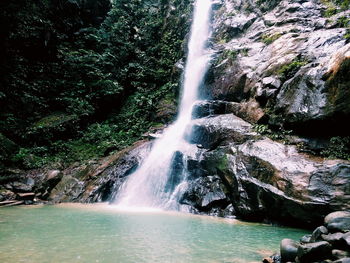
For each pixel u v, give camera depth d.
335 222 4.45
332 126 7.90
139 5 22.91
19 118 16.36
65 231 6.19
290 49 11.30
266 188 7.70
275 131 9.48
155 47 20.83
